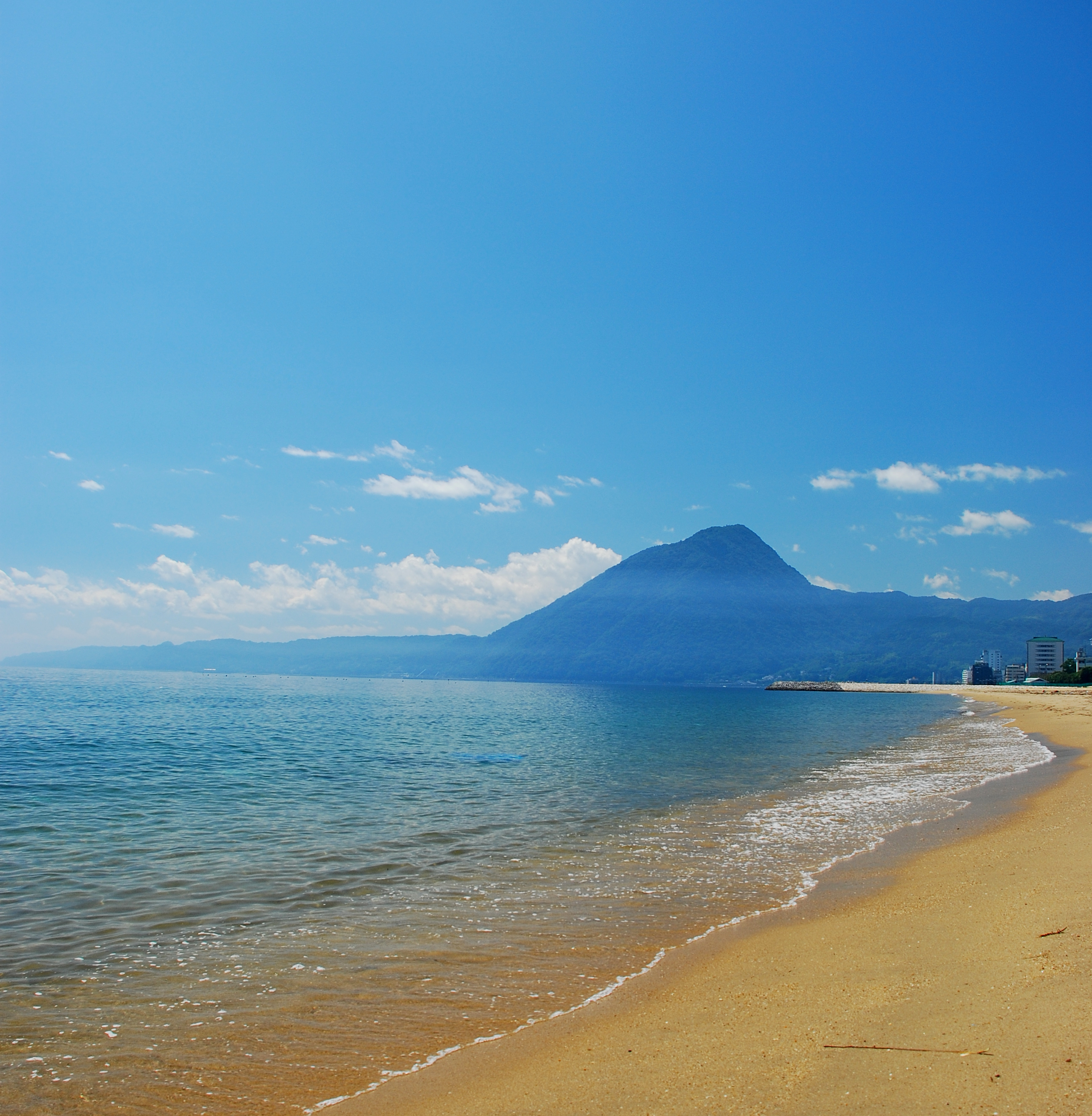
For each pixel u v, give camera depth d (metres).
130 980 10.11
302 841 19.06
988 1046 6.96
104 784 28.94
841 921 12.34
